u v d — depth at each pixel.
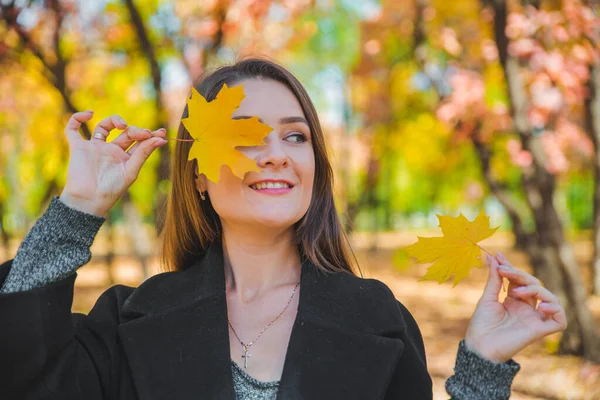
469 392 1.54
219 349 1.66
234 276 1.84
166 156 5.97
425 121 14.28
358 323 1.70
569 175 17.00
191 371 1.63
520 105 7.09
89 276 16.52
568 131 9.09
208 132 1.61
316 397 1.59
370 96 14.95
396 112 14.80
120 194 1.70
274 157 1.69
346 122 18.20
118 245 28.59
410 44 12.37
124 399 1.64
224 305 1.73
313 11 10.96
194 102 1.61
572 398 5.75
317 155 1.91
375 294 1.77
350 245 2.02
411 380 1.67
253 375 1.68
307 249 1.85
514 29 7.41
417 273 16.53
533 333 1.54
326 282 1.78
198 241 2.04
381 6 12.87
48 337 1.58
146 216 13.68
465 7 9.29
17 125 14.28
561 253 7.08
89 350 1.68
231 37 8.18
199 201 1.98
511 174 14.12
